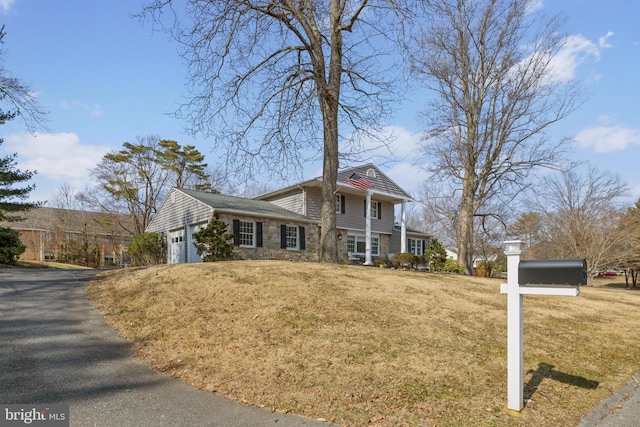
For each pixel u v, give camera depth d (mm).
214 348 5016
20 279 10344
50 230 30656
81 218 33969
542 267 3590
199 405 3625
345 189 21734
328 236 11602
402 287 8461
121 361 4719
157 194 35000
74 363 4562
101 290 8500
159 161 34594
